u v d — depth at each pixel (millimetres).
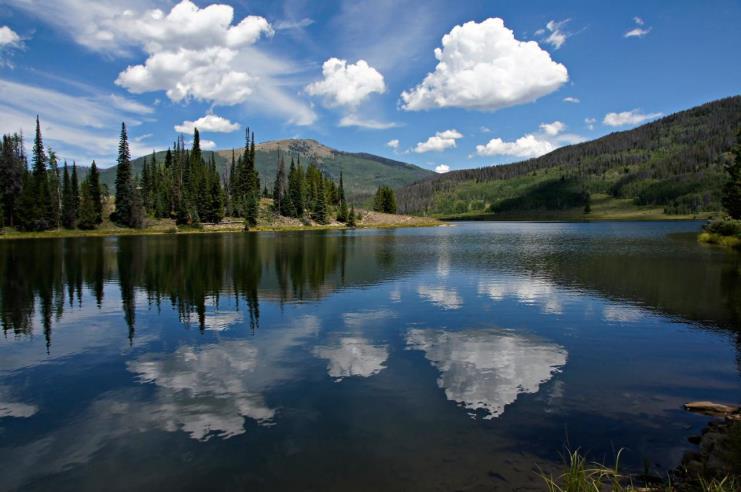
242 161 161875
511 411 12234
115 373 15688
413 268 44250
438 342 19250
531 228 163625
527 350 18078
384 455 9883
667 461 9547
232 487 8820
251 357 17312
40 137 119250
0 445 10773
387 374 15320
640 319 23328
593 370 15695
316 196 164000
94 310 25953
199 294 30781
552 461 9578
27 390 14219
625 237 96312
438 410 12305
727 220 75750
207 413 12320
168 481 9094
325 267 45312
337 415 12047
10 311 25812
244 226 136875
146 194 136875
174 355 17672
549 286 33500
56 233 109625
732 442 9500
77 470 9625
